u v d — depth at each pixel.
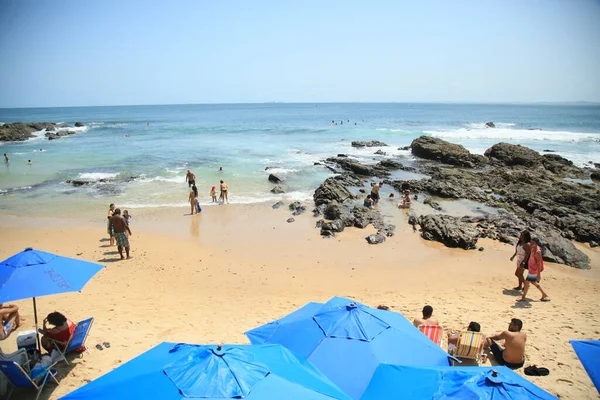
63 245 16.31
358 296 12.06
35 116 148.12
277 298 11.80
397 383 4.59
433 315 10.49
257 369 4.30
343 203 23.06
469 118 107.25
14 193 25.67
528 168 33.50
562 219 20.09
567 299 11.81
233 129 70.38
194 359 4.34
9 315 8.86
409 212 21.92
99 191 26.05
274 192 25.84
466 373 4.41
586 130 65.94
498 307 11.12
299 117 116.50
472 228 17.66
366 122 88.56
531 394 4.05
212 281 13.04
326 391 4.34
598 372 4.99
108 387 4.14
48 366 6.99
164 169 32.72
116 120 112.81
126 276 13.16
